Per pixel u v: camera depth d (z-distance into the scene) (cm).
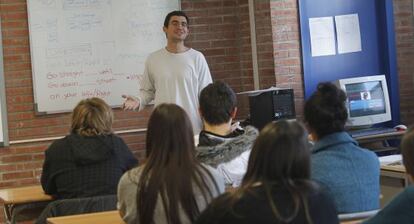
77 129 420
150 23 661
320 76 667
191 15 681
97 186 410
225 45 691
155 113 272
